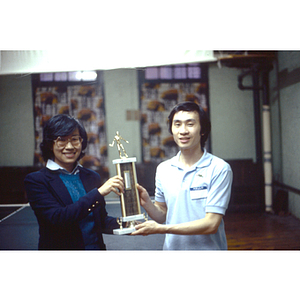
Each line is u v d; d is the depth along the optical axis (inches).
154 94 116.3
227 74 117.3
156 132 116.0
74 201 81.4
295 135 118.2
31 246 110.7
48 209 78.1
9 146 114.4
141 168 114.5
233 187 116.9
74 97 115.6
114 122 115.6
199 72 117.2
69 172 85.0
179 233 76.8
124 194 82.1
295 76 117.4
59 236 81.0
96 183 85.6
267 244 110.7
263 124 117.5
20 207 113.3
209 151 116.8
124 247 111.0
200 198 79.3
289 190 116.4
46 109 115.0
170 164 83.4
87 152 115.3
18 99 115.0
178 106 80.5
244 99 117.3
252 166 117.0
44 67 115.7
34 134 114.4
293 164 117.4
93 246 82.7
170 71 116.6
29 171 113.8
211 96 116.9
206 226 76.2
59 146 83.6
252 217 116.0
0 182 114.0
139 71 116.2
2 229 111.7
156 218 85.6
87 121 115.7
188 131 79.0
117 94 116.0
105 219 85.4
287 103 117.9
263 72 118.0
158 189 85.7
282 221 115.3
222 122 117.0
